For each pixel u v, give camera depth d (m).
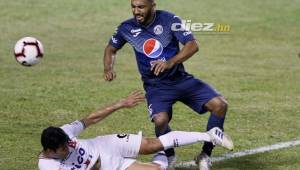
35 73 43.12
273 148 28.50
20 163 26.19
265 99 37.59
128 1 70.69
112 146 22.52
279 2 72.94
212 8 68.19
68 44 53.28
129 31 24.83
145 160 26.69
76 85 40.16
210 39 56.50
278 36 58.38
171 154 24.84
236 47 53.72
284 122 32.81
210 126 24.66
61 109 34.81
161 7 67.38
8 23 60.22
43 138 20.95
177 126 32.00
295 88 40.50
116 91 39.06
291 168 25.89
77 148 21.70
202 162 24.56
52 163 21.12
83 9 66.88
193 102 24.92
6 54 48.69
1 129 30.80
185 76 24.81
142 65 24.88
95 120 22.25
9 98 36.59
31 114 33.69
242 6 70.00
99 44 53.62
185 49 23.97
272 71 45.44
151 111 24.62
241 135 30.39
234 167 25.98
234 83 41.69
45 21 61.66
